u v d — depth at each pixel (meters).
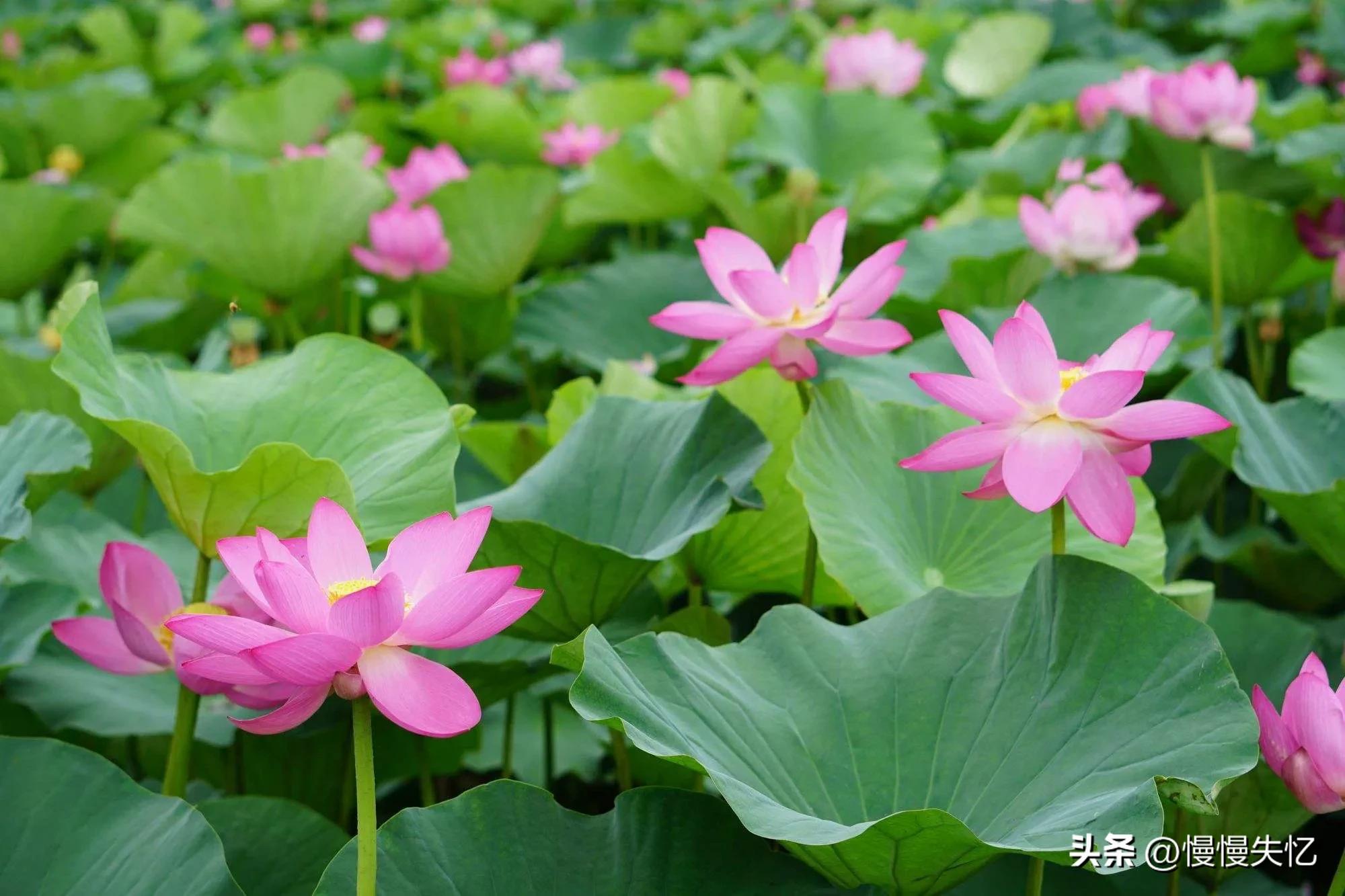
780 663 2.31
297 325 3.64
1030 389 2.21
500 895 2.16
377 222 3.29
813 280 2.42
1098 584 2.25
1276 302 3.41
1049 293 3.11
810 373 2.44
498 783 2.20
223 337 3.02
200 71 7.29
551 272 3.63
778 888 2.19
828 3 7.31
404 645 2.07
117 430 2.33
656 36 6.95
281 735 2.60
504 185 3.42
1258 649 2.56
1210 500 3.13
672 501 2.52
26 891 2.19
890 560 2.45
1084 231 3.09
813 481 2.45
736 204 3.70
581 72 6.78
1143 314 3.04
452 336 3.78
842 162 4.37
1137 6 6.96
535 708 2.92
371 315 3.45
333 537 2.13
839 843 2.09
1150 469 3.05
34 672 2.59
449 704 2.06
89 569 2.71
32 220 3.82
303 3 9.34
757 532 2.59
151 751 2.71
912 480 2.55
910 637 2.31
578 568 2.42
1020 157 4.29
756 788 2.20
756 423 2.54
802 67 5.84
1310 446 2.79
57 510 2.83
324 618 2.06
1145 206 3.29
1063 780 2.19
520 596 2.09
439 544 2.12
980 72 5.76
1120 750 2.18
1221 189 3.54
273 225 3.25
